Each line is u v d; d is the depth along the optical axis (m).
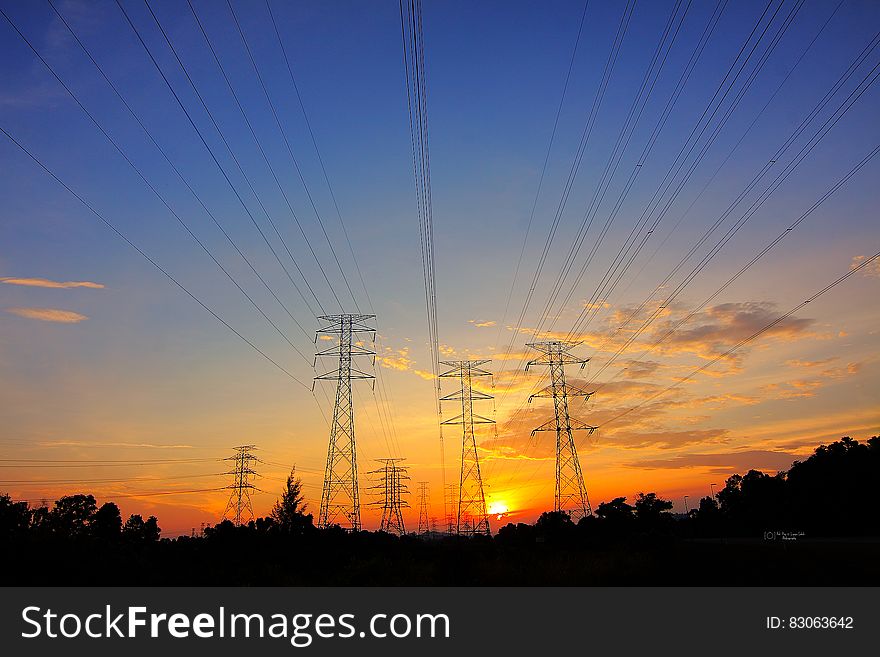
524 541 80.19
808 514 121.62
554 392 77.00
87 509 80.12
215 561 48.78
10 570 33.31
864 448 120.56
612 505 97.25
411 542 79.31
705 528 154.38
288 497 73.81
